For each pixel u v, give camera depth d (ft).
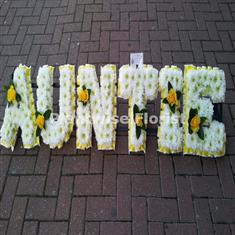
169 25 12.61
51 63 11.44
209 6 13.33
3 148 9.27
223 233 7.60
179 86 8.58
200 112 8.54
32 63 11.49
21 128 9.12
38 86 9.01
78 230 7.70
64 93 8.95
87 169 8.72
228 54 11.53
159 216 7.87
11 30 12.76
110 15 13.14
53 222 7.84
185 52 11.61
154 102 10.07
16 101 8.98
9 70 11.32
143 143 8.87
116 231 7.65
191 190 8.29
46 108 8.91
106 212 7.95
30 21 13.08
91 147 9.15
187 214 7.89
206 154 8.73
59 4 13.75
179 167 8.70
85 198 8.20
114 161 8.86
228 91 10.37
